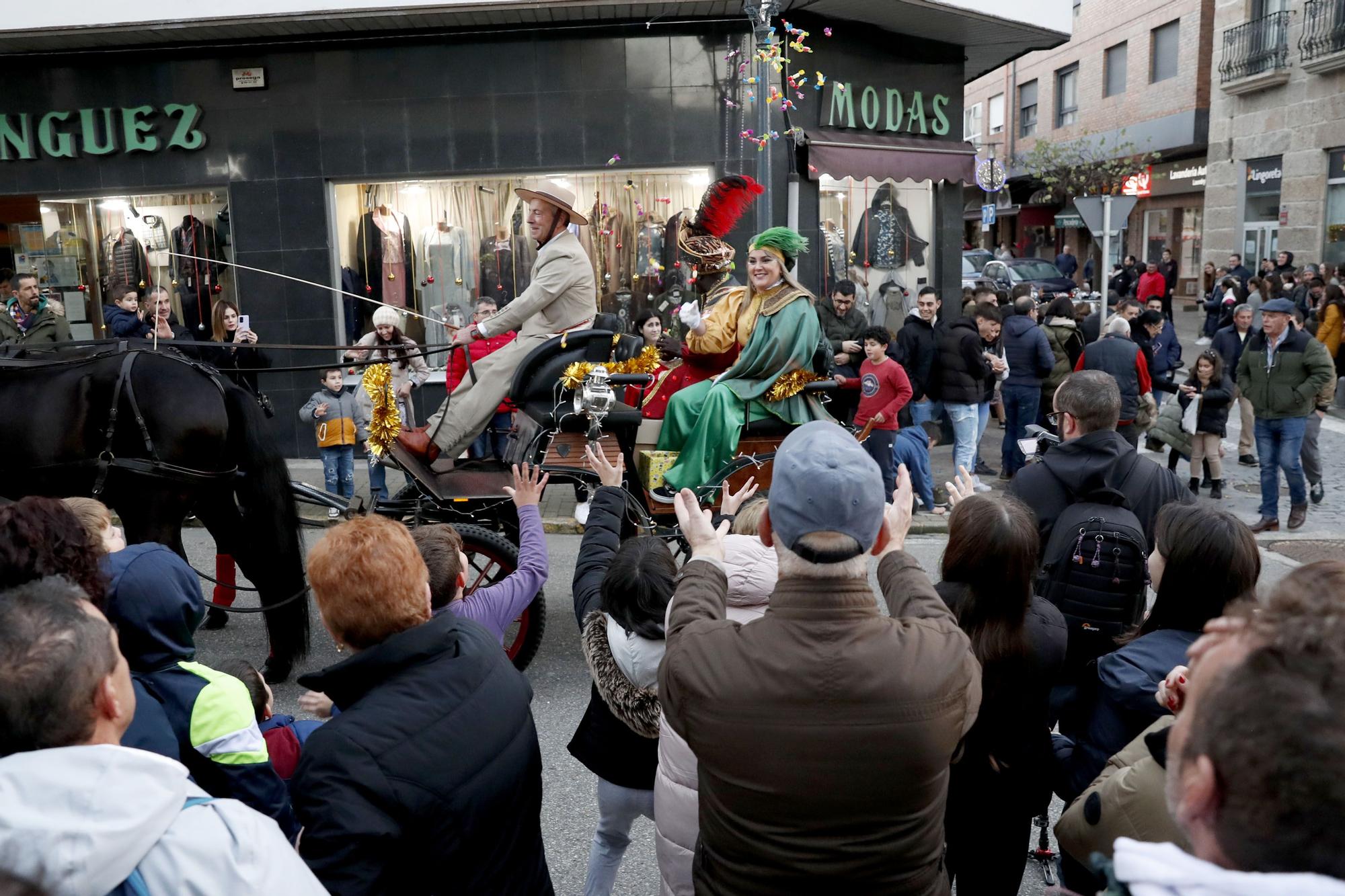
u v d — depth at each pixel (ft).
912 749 6.35
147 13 33.19
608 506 11.60
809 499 6.55
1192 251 98.17
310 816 6.93
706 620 6.91
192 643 8.71
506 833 7.68
